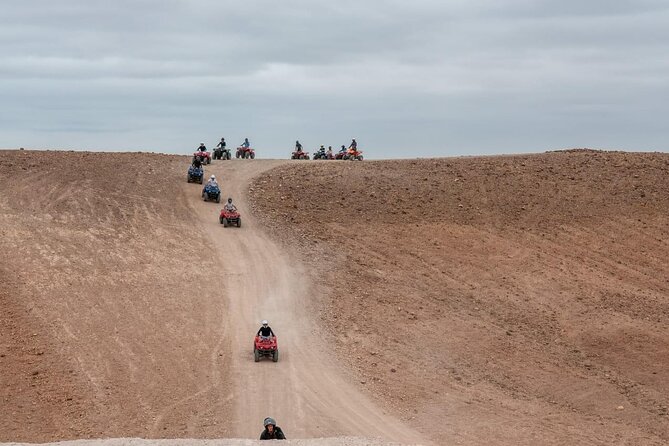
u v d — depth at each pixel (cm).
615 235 9200
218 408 4941
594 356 6556
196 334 6041
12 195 8650
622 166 11012
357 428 4797
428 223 9056
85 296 6462
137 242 7762
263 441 3238
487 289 7688
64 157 10556
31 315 6034
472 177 10400
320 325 6419
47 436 4491
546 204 9794
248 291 6950
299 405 5056
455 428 4944
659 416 5550
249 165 11019
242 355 5766
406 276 7731
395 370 5816
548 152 12038
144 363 5509
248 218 8750
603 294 7844
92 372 5325
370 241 8462
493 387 5772
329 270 7606
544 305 7481
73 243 7500
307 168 10662
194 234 8175
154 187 9550
